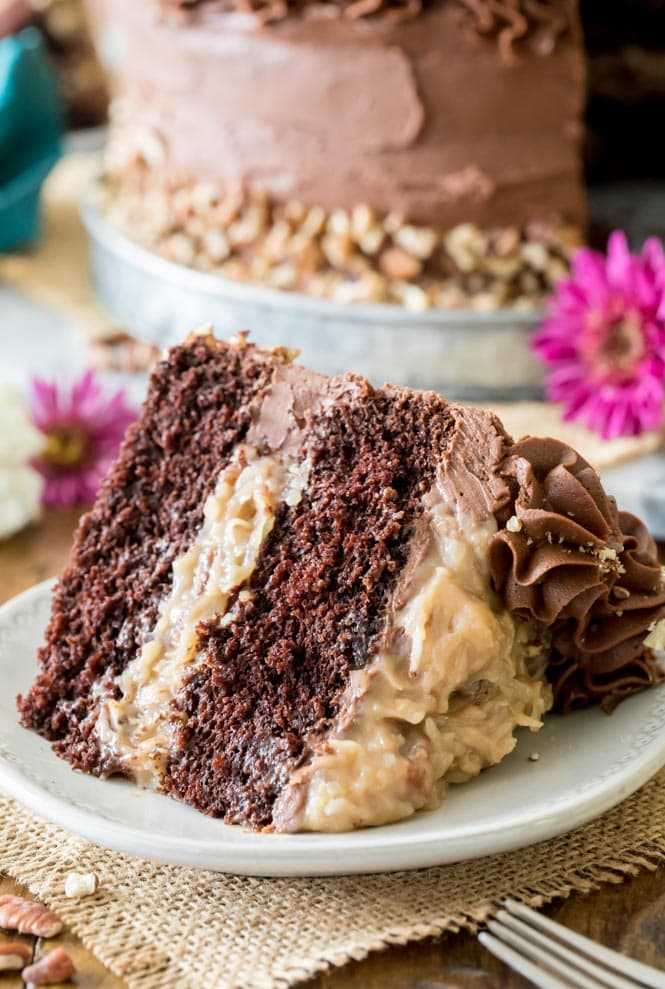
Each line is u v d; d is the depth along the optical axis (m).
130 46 0.73
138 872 0.43
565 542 0.44
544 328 0.65
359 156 0.66
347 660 0.44
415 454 0.46
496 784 0.44
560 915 0.41
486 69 0.65
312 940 0.40
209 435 0.49
